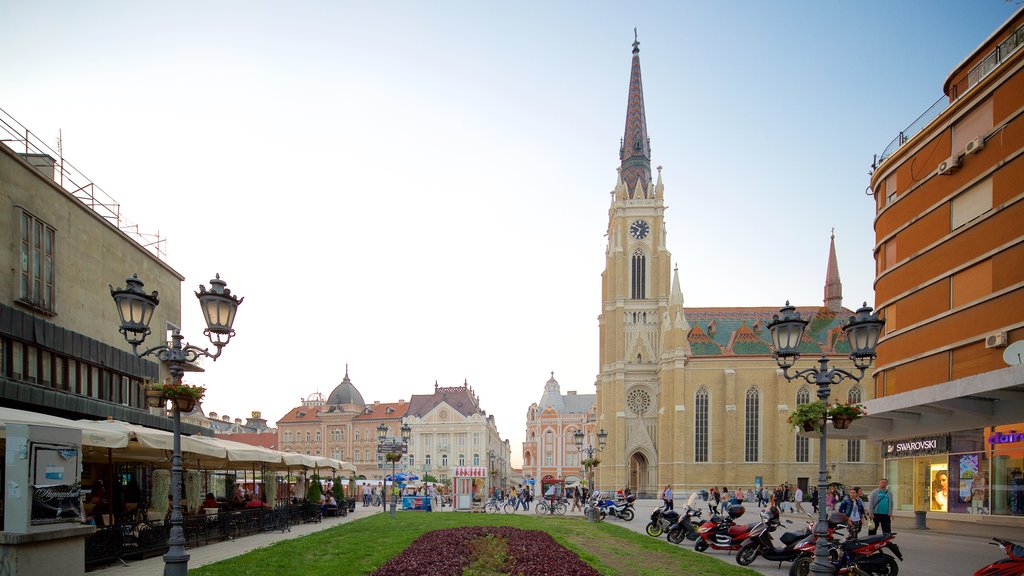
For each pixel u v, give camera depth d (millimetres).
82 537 14266
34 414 18719
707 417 92938
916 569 20625
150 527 22234
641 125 110188
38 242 27453
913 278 37469
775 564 22156
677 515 30766
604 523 38781
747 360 93062
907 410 35188
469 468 53656
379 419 130375
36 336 26453
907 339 37750
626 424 99062
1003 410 31016
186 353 15078
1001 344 29547
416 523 35281
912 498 40688
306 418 134000
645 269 104188
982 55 34500
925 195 36594
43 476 13125
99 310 32250
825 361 17469
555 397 181625
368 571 17312
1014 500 31078
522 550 21000
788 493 66062
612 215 106938
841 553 17562
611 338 102375
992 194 31000
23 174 26500
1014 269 29297
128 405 34688
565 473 170750
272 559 19844
